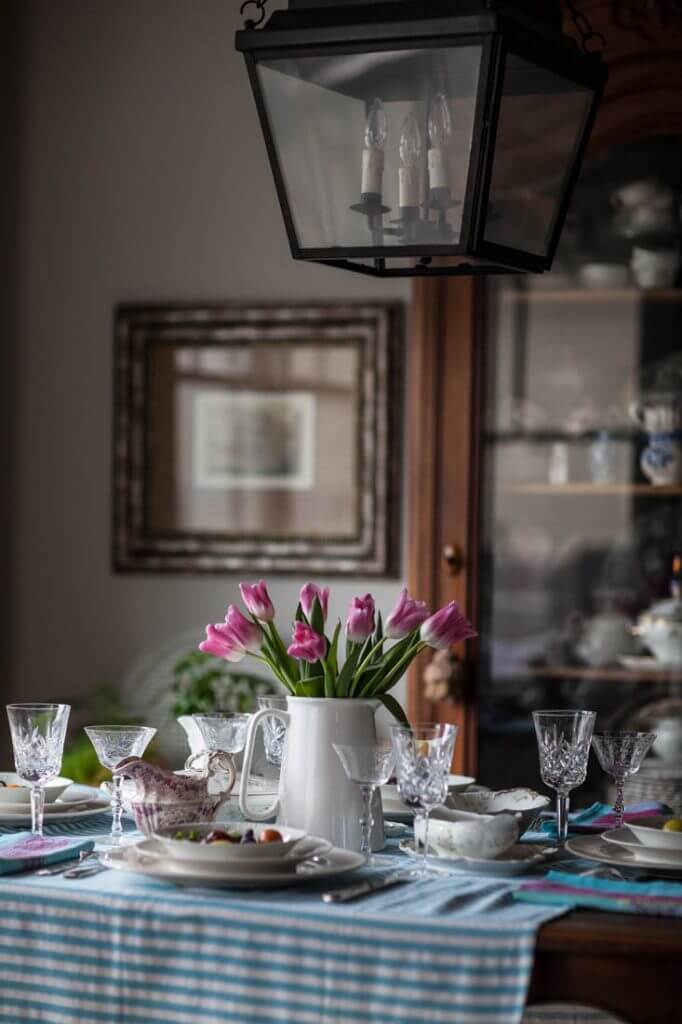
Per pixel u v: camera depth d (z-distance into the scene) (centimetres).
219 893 160
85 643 393
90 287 395
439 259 351
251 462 383
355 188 174
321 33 166
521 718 342
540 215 182
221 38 388
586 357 341
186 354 387
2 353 400
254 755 212
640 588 337
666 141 334
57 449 396
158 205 391
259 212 384
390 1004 147
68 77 398
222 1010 152
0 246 400
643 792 331
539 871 177
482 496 347
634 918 153
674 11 332
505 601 345
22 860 171
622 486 339
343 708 188
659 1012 146
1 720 395
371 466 372
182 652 386
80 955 158
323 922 150
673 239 335
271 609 194
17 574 398
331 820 187
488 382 346
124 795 199
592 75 176
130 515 389
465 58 164
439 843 175
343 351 375
